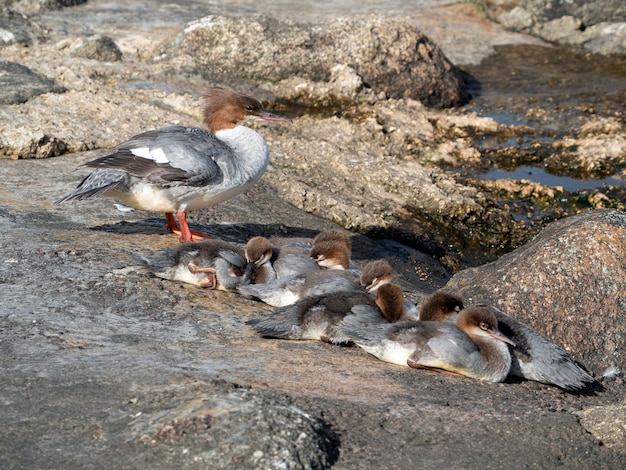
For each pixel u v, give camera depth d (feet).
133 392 19.38
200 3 69.82
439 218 40.29
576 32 64.90
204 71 54.49
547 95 55.67
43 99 44.96
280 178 40.22
